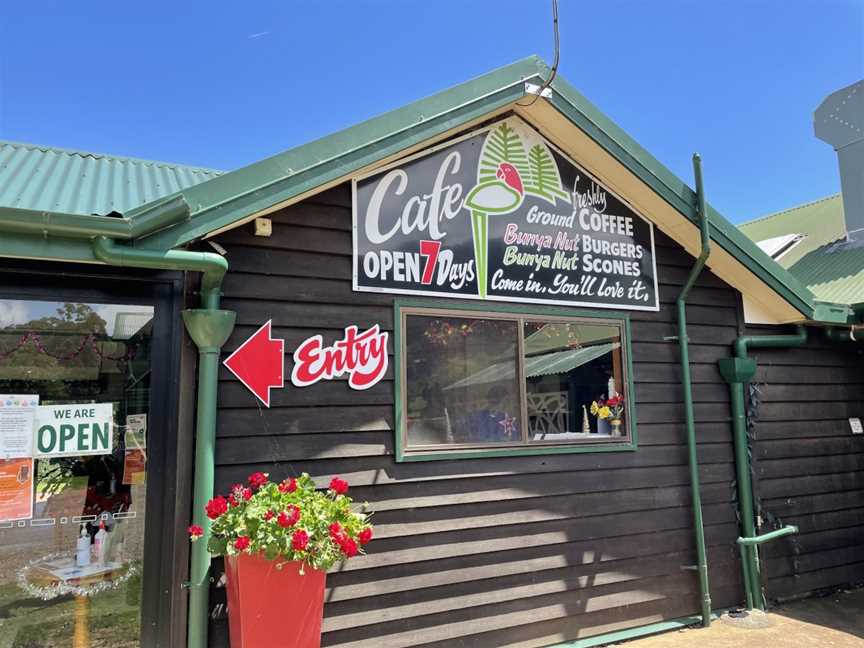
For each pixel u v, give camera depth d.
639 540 4.57
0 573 3.04
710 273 5.28
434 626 3.77
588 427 4.55
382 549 3.69
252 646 2.74
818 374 5.73
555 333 4.54
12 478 3.10
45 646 3.05
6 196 3.19
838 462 5.68
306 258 3.72
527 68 4.22
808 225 8.85
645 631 4.43
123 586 3.18
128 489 3.24
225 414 3.40
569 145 4.60
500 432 4.20
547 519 4.23
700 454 5.00
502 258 4.33
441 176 4.18
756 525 5.11
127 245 2.94
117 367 3.30
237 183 3.25
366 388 3.79
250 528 2.77
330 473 3.62
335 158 3.55
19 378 3.14
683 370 4.92
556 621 4.16
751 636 4.42
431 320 4.11
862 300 6.13
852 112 7.54
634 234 4.91
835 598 5.28
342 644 3.51
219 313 3.23
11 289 3.12
